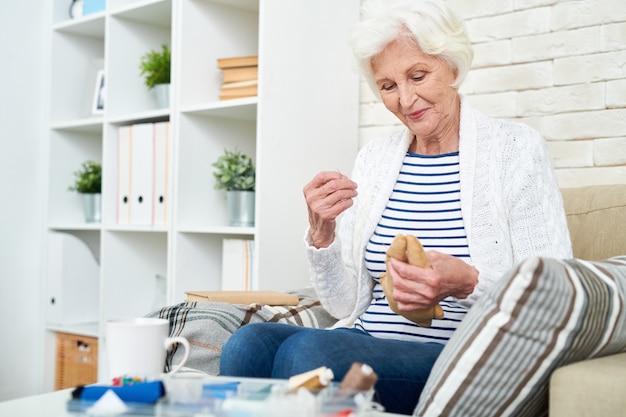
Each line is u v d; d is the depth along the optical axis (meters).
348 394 0.91
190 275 2.72
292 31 2.48
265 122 2.41
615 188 1.81
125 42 3.04
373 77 1.66
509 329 1.03
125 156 2.92
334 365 1.21
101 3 3.12
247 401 0.90
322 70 2.57
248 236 2.75
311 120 2.54
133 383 0.97
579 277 1.03
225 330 1.69
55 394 1.15
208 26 2.73
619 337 1.09
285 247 2.47
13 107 3.17
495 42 2.39
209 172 2.77
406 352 1.28
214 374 1.65
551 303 1.00
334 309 1.71
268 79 2.42
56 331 3.20
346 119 2.66
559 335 1.02
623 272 1.14
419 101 1.55
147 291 3.09
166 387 0.97
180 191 2.68
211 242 2.77
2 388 3.14
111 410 0.90
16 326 3.18
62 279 3.15
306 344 1.25
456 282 1.29
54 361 3.21
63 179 3.28
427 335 1.50
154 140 2.80
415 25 1.48
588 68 2.20
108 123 2.98
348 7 2.66
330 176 1.57
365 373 0.94
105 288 2.97
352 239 1.72
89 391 0.94
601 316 1.04
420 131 1.57
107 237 2.98
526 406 1.08
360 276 1.64
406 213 1.60
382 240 1.61
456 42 1.51
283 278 2.46
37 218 3.25
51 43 3.25
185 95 2.68
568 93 2.24
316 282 1.67
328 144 2.59
